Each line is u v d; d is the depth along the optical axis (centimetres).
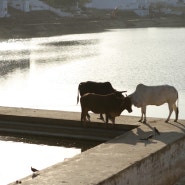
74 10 13388
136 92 1594
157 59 5306
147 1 16800
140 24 13538
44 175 1040
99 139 1630
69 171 1066
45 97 3042
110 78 3844
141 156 1177
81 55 5816
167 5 17325
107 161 1140
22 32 9725
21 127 1756
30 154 1500
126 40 8475
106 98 1581
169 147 1296
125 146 1286
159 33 10581
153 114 2472
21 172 1321
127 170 1088
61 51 6362
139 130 1490
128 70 4328
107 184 1012
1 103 2845
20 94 3184
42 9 12212
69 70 4381
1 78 3972
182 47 6919
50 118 1711
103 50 6506
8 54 6000
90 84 1723
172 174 1324
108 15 13875
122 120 1666
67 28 10938
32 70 4453
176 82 3566
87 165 1110
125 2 15462
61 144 1625
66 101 2872
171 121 1639
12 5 11619
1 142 1650
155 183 1227
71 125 1678
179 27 13412
